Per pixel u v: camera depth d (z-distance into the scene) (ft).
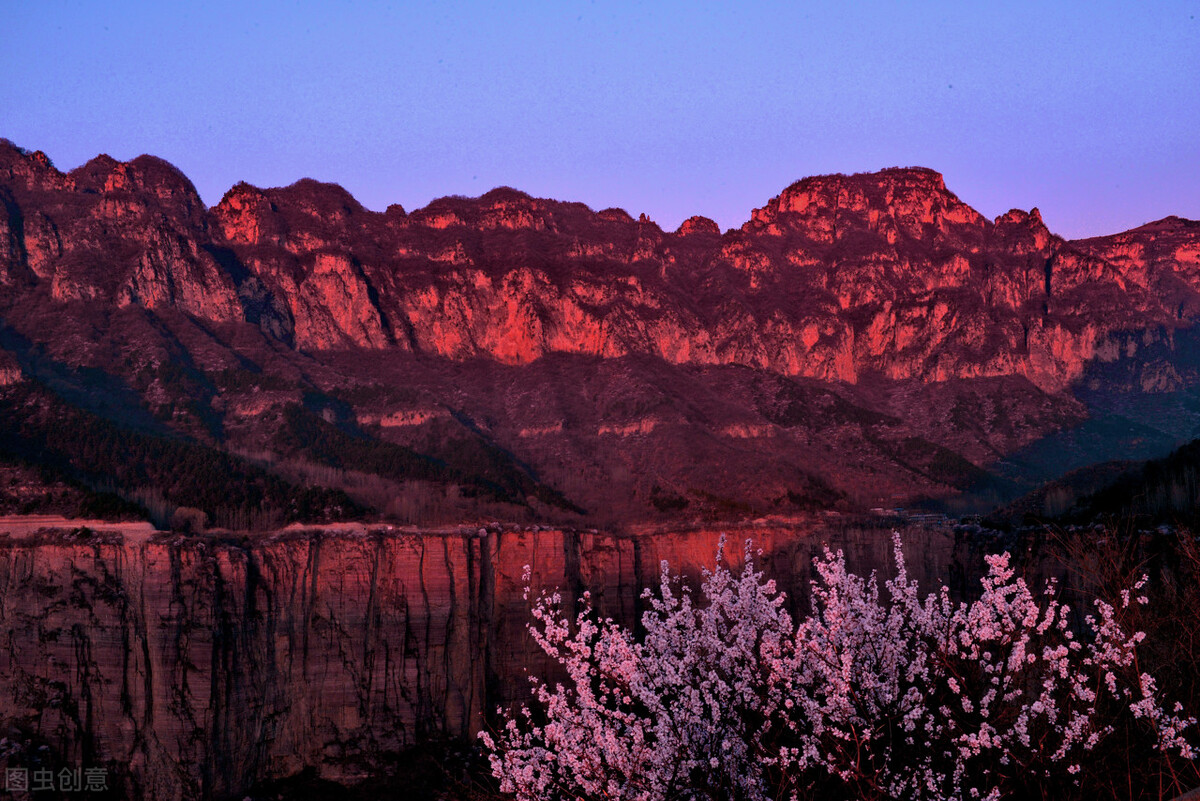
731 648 84.33
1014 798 75.92
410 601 400.47
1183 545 104.63
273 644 370.73
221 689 347.56
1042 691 79.20
